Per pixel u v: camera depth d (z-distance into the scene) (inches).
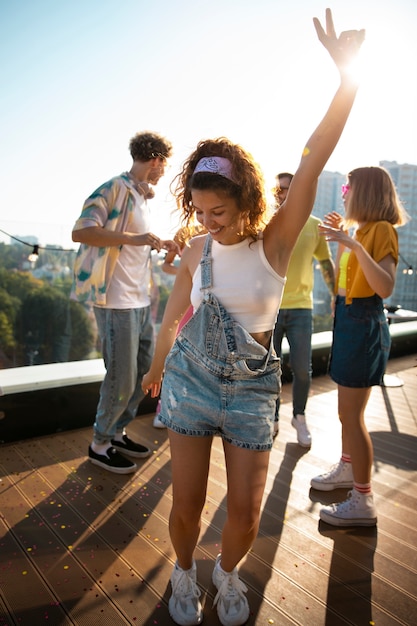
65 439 116.2
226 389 52.1
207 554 72.6
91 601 61.9
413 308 208.2
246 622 58.8
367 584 67.0
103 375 125.7
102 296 96.2
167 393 55.0
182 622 57.9
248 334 51.1
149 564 69.9
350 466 95.1
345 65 45.6
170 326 61.7
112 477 97.7
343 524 81.5
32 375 120.6
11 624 57.7
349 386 78.2
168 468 102.9
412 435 128.7
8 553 71.5
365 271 74.0
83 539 75.7
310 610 61.4
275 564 70.7
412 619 60.5
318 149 46.8
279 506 88.4
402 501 91.8
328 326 191.5
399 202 80.7
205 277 52.5
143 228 103.1
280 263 52.5
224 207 48.1
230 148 48.9
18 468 100.0
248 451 51.8
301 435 118.7
